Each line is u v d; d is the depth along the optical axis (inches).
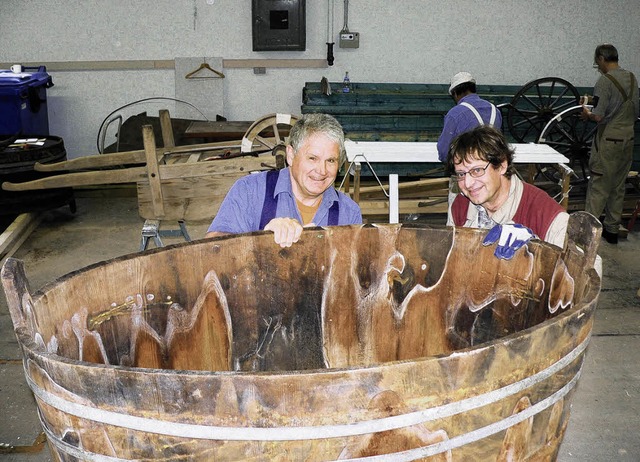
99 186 255.9
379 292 80.3
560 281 69.2
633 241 213.8
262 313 77.9
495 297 76.3
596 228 64.9
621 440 118.8
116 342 67.9
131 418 49.9
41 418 55.8
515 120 237.8
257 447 50.3
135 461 51.6
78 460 53.6
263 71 261.7
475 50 262.5
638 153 234.7
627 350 148.6
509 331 75.6
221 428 49.5
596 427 122.3
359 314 80.7
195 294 73.4
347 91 240.8
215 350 76.3
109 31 255.6
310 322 79.9
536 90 250.4
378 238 78.5
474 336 78.2
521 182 84.1
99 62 257.6
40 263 196.7
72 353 62.1
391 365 49.4
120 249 207.8
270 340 79.0
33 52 256.2
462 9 257.6
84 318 64.2
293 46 255.3
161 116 173.5
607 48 195.9
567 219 79.2
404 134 230.2
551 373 56.8
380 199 206.4
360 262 79.0
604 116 196.9
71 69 257.8
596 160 201.8
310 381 48.4
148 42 257.4
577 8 259.4
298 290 78.5
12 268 55.1
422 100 235.3
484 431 54.8
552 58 264.8
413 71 264.1
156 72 261.1
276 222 76.0
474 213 89.4
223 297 75.4
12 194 211.9
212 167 148.5
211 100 263.6
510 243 73.2
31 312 56.5
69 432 52.7
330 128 78.9
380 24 257.9
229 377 48.0
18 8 250.8
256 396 48.5
